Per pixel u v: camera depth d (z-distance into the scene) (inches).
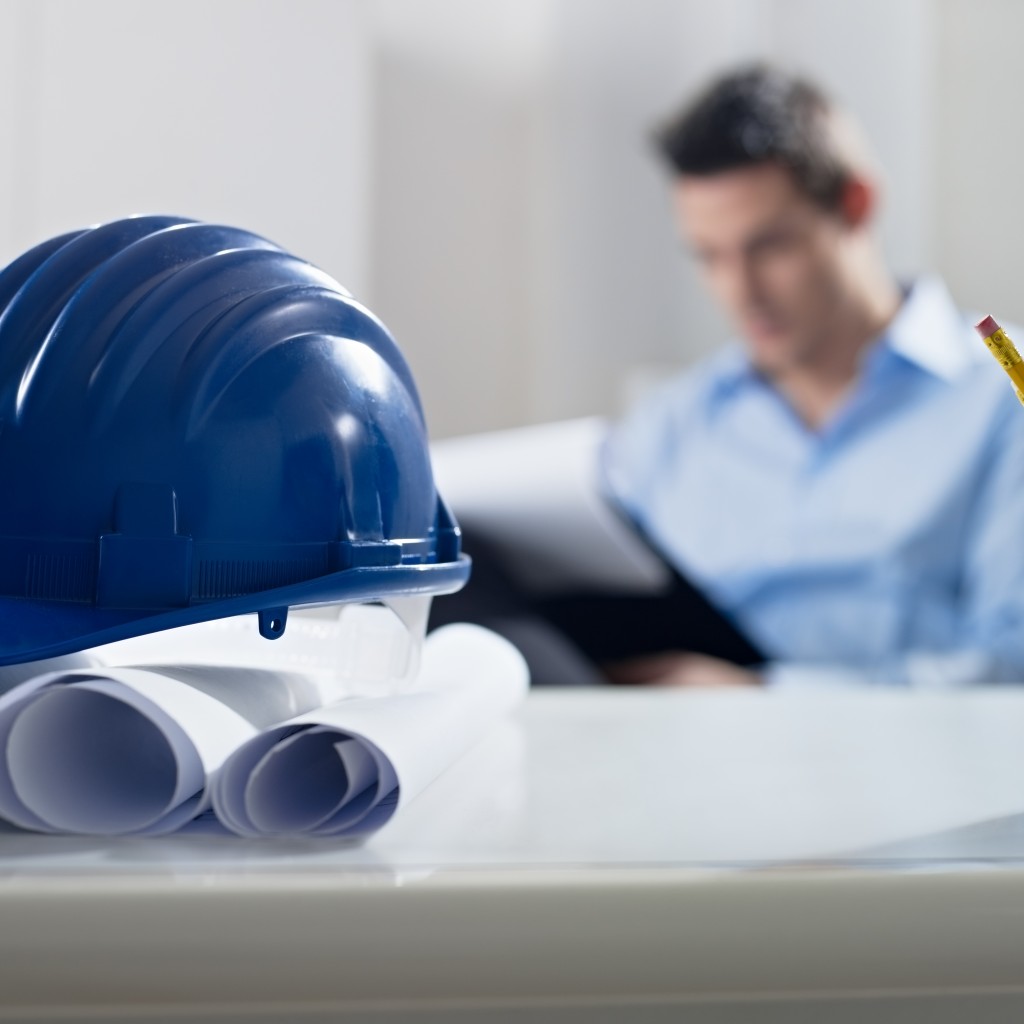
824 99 70.6
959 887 9.8
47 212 66.2
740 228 70.5
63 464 13.0
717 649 69.0
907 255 75.7
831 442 70.2
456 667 17.9
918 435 69.3
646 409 72.7
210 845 11.2
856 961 9.6
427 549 15.2
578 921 9.4
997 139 77.7
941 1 76.9
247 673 14.5
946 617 68.6
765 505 70.6
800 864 10.3
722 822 12.6
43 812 11.6
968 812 13.4
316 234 67.1
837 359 70.5
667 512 70.6
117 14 65.7
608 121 73.2
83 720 13.0
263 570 13.3
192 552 13.0
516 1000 9.4
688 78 73.4
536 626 64.1
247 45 66.4
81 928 8.9
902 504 69.0
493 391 74.8
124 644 16.4
